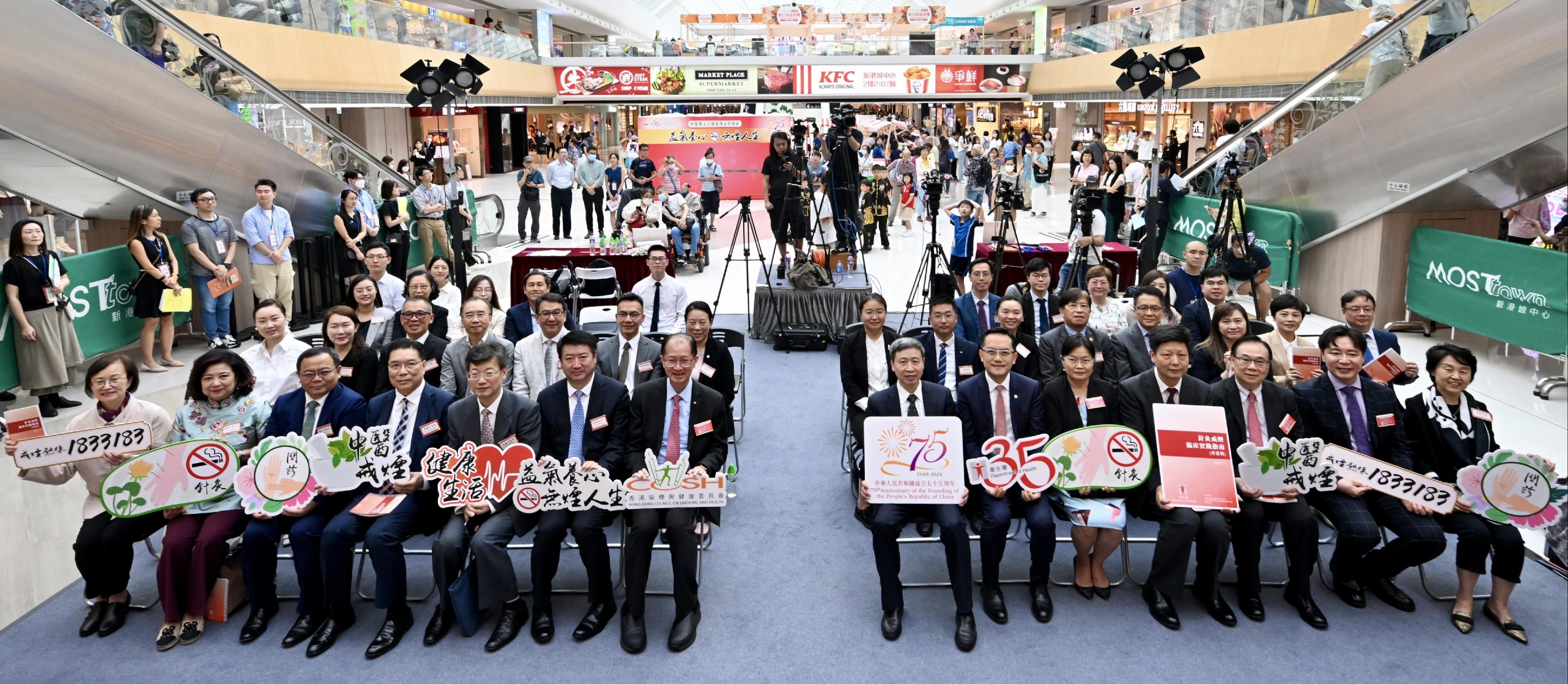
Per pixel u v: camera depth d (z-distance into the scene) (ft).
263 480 12.45
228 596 12.96
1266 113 33.99
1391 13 38.19
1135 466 13.01
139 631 12.72
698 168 68.90
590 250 30.94
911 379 13.96
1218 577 12.93
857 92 89.25
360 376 15.93
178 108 25.30
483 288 18.19
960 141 74.74
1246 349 13.46
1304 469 12.92
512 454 12.53
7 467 18.51
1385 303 28.60
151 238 23.86
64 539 15.48
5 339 20.15
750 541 15.42
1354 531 12.82
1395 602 13.24
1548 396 21.68
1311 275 32.09
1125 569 14.03
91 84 22.81
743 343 20.81
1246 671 11.74
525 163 47.26
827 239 35.73
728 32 108.68
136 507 12.32
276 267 27.89
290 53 45.62
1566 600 13.34
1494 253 23.76
